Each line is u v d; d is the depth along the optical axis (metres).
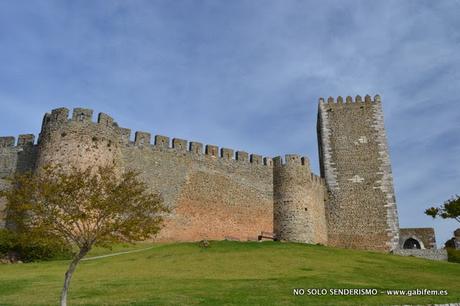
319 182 56.75
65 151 39.81
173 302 18.06
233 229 49.94
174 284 22.75
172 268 28.27
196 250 35.06
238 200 51.69
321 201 55.94
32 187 20.88
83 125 41.34
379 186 56.06
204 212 48.75
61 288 21.75
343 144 59.03
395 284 24.67
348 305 17.84
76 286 22.28
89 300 18.78
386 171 56.66
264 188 54.00
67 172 38.62
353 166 57.62
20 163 45.38
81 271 27.36
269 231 52.25
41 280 24.31
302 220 51.38
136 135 47.38
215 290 20.92
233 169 52.97
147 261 30.67
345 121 60.28
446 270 32.28
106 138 42.56
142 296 19.47
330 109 61.41
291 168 53.97
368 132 59.12
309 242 50.69
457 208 48.97
